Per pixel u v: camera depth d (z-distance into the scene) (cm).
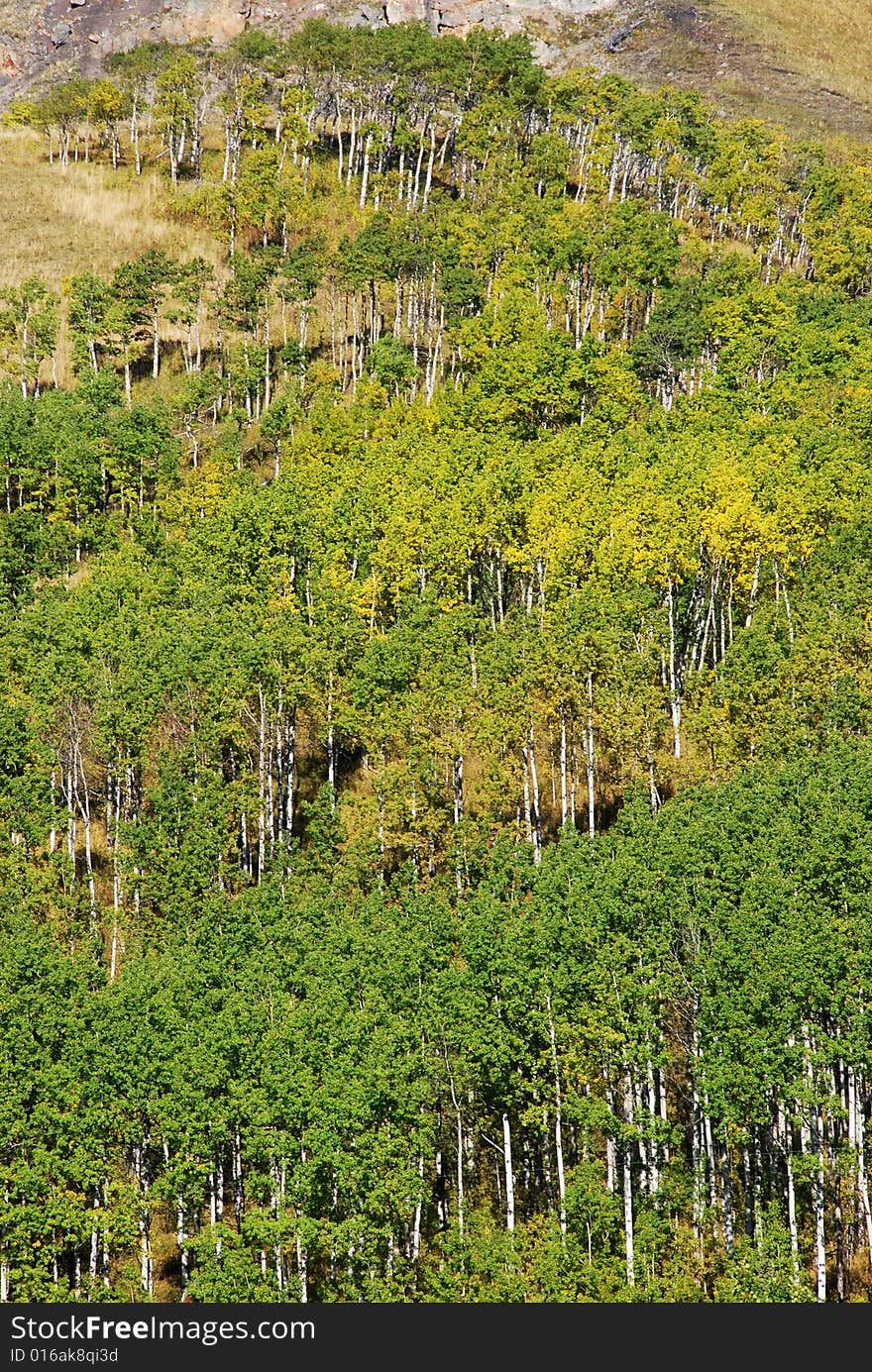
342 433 14338
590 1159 7844
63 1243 7494
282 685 10575
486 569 12406
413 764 10038
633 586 11288
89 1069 7638
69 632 10869
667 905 8000
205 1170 7431
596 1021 7650
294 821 11144
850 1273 7750
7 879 9425
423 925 8325
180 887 9469
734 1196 8175
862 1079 7900
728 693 10206
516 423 14638
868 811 8594
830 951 7525
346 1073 7400
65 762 10450
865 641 10250
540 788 10862
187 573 12019
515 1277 7156
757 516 11381
